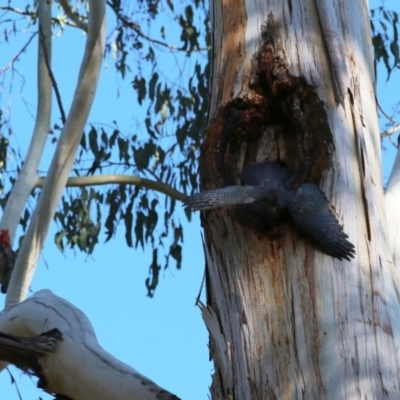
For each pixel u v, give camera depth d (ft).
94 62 36.14
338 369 20.75
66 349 22.67
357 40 25.02
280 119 24.09
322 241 21.47
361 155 23.31
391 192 25.07
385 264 22.49
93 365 22.40
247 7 25.02
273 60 23.95
